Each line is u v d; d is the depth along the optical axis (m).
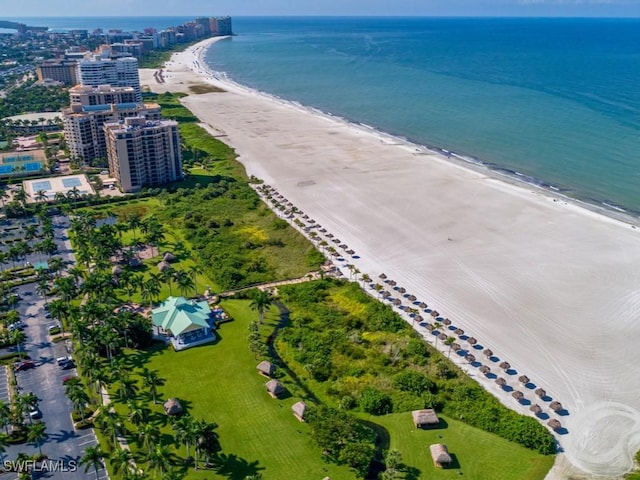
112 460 90.62
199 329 133.75
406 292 154.38
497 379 117.81
